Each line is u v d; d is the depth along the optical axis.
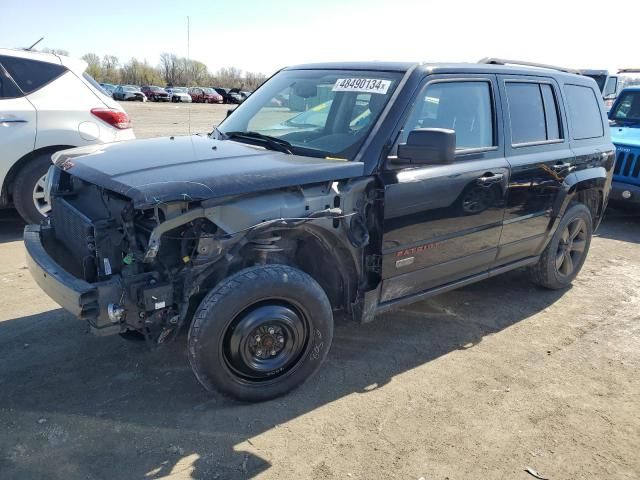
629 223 8.12
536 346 4.10
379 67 3.86
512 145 4.21
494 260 4.36
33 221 6.23
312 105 3.93
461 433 3.04
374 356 3.85
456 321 4.48
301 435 2.96
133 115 28.11
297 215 3.07
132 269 2.91
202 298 3.23
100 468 2.66
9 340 3.83
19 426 2.94
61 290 2.83
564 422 3.18
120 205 3.01
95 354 3.69
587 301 5.00
